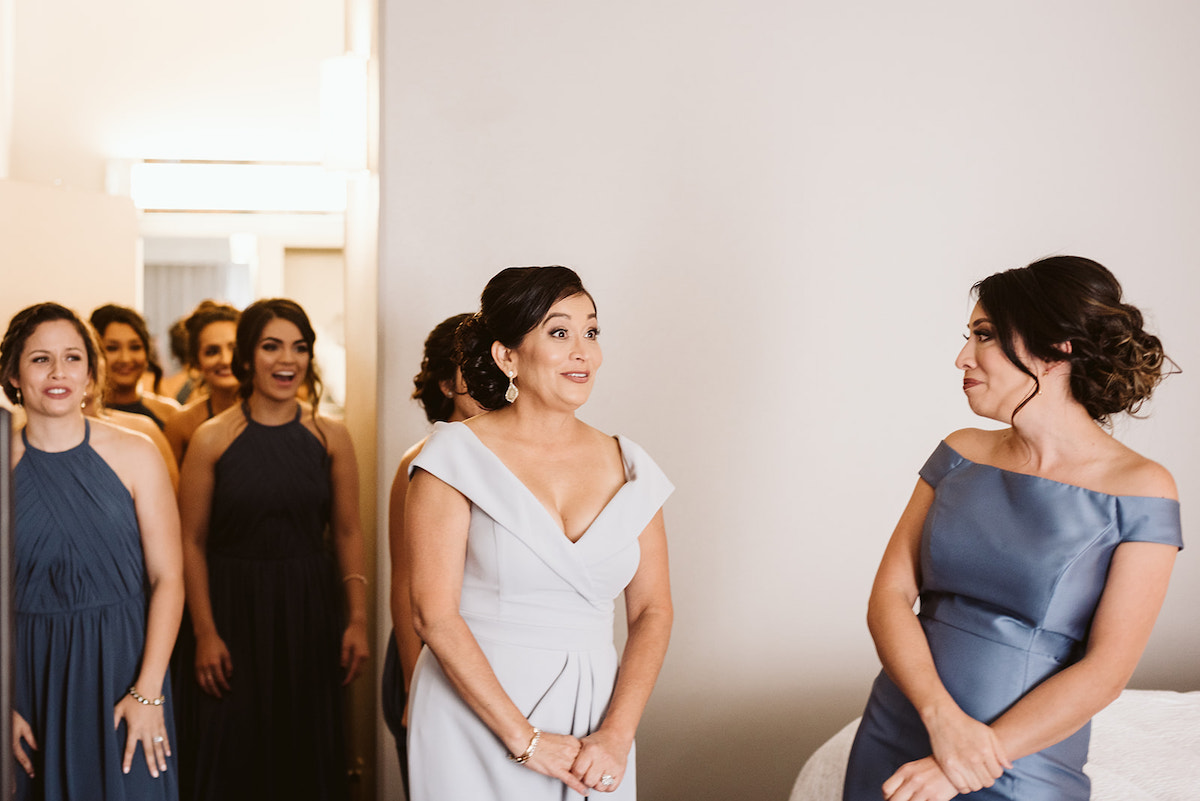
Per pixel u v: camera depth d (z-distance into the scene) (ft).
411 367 8.18
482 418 5.22
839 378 8.35
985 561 4.60
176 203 8.98
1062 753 4.49
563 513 4.94
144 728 6.36
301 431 8.48
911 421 8.39
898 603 4.97
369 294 8.55
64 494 6.23
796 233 8.27
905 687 4.63
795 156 8.24
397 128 8.07
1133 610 4.30
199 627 8.27
